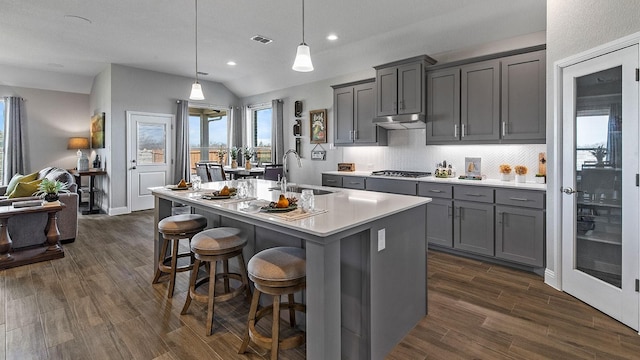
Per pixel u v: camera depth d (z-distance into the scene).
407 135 4.81
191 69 6.23
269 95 6.95
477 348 2.03
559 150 2.81
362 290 1.85
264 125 7.30
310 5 3.54
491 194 3.44
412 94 4.20
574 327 2.25
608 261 2.46
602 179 2.50
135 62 5.80
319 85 5.98
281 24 4.03
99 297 2.72
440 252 3.91
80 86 7.05
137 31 4.32
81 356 1.95
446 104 3.99
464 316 2.41
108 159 6.07
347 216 1.82
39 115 6.82
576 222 2.70
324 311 1.58
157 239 3.02
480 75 3.72
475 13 3.63
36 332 2.20
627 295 2.25
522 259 3.26
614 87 2.37
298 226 1.62
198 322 2.33
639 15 2.13
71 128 7.19
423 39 4.25
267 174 5.70
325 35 4.38
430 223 3.93
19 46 4.96
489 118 3.67
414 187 4.06
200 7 3.61
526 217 3.22
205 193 2.79
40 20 3.99
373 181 4.47
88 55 5.40
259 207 2.09
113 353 1.98
